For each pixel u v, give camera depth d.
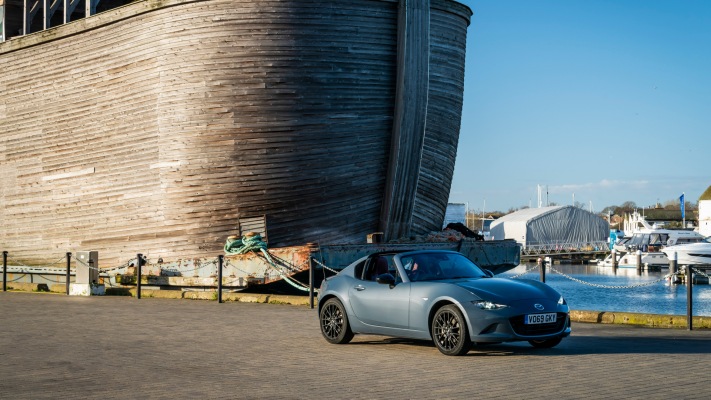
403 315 11.20
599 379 8.59
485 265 30.33
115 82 29.38
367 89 27.80
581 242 108.19
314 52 27.00
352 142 27.78
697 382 8.33
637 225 125.00
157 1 27.77
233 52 27.02
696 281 56.09
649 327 14.55
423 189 30.31
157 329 14.99
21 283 29.11
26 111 32.28
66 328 15.31
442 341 10.73
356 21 27.36
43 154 31.94
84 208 30.88
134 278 27.83
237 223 27.81
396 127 28.09
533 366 9.62
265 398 7.87
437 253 12.01
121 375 9.52
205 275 26.62
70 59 30.62
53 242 32.03
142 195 29.08
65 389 8.56
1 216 33.53
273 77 26.91
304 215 27.77
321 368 9.85
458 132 31.66
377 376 9.12
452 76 30.25
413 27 27.77
